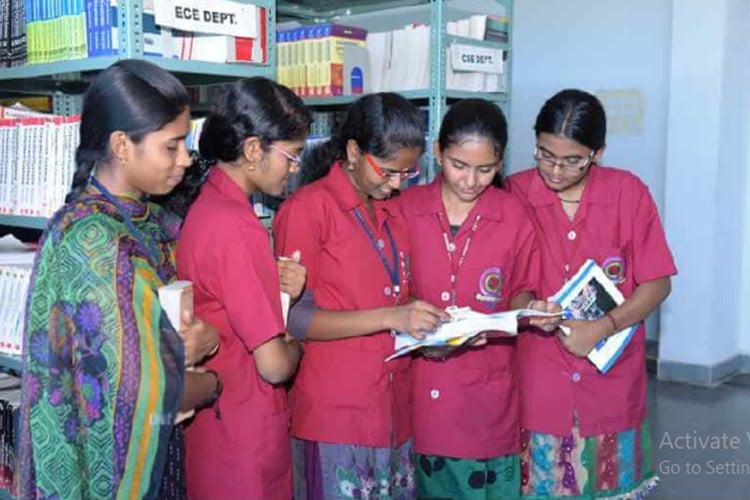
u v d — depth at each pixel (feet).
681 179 14.34
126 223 4.62
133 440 4.39
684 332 14.71
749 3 14.32
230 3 6.43
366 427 5.77
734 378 15.01
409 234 6.29
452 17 15.99
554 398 6.40
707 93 13.85
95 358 4.31
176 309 4.55
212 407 5.21
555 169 5.99
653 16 15.02
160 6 5.89
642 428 6.68
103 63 6.05
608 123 15.88
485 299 6.20
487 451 6.26
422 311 5.45
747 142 14.92
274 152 5.08
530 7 16.53
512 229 6.20
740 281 15.30
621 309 6.23
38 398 4.48
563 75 16.33
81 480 4.48
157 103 4.49
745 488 10.02
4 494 7.00
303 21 14.05
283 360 4.97
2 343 6.86
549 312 5.79
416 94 11.22
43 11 6.56
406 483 6.23
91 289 4.31
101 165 4.66
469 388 6.21
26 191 6.95
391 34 12.03
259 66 6.78
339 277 5.76
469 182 5.75
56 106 8.57
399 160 5.46
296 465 6.00
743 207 15.07
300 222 5.65
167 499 5.03
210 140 5.09
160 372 4.40
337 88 11.80
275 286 4.98
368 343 5.79
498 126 5.68
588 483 6.47
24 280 6.66
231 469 5.19
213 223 4.88
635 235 6.37
